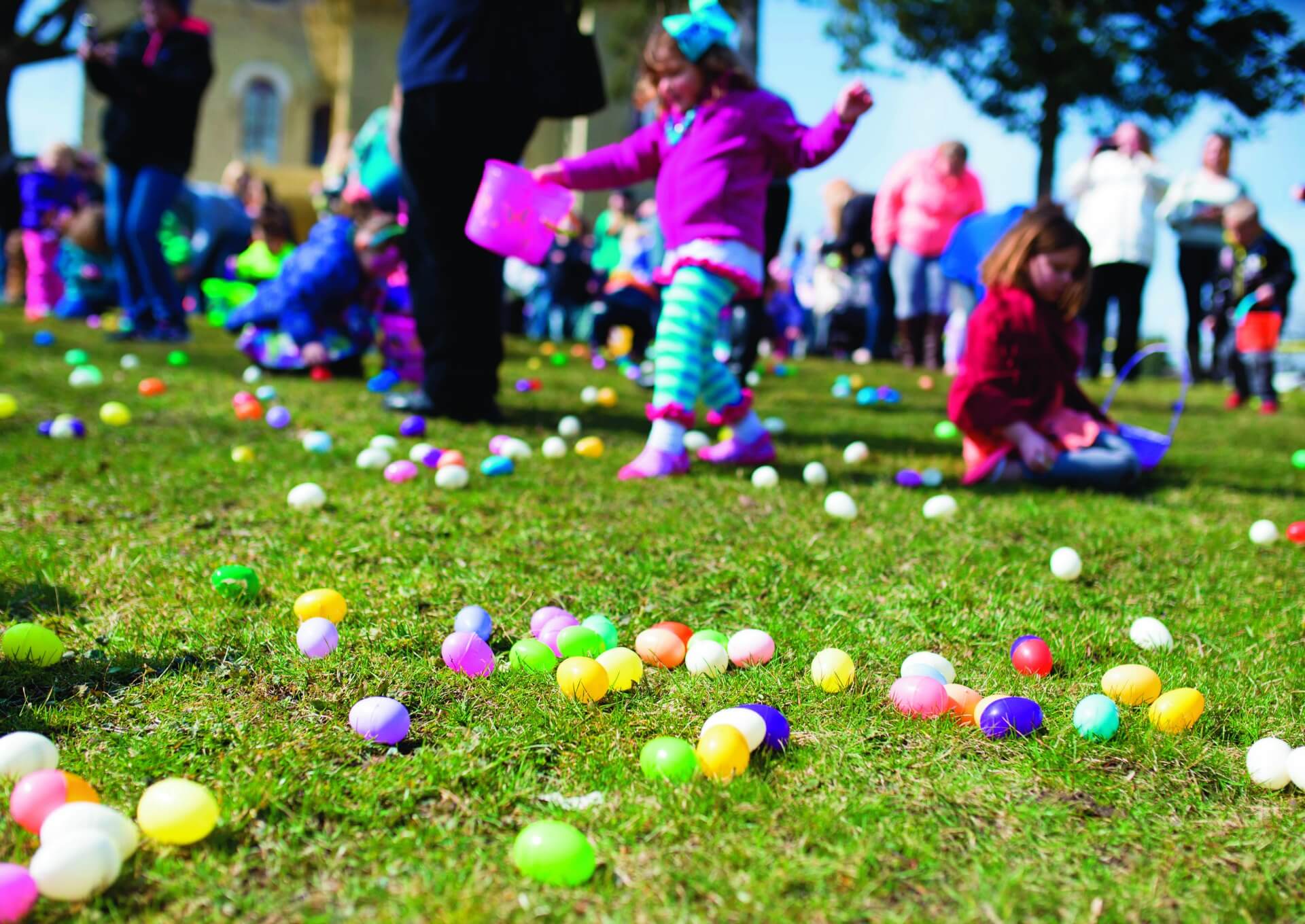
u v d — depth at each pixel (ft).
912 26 42.80
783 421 19.17
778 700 6.89
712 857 5.05
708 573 9.45
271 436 14.70
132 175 25.54
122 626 7.63
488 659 7.13
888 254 35.37
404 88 14.60
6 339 25.29
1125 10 41.78
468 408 16.28
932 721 6.56
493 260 15.83
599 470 13.43
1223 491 14.24
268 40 89.61
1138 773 6.13
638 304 33.68
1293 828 5.62
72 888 4.49
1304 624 8.72
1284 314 26.53
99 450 12.95
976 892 4.87
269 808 5.42
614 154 13.70
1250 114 41.81
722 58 13.02
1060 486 14.03
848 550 10.19
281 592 8.47
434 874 4.90
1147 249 31.17
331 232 21.61
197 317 38.96
